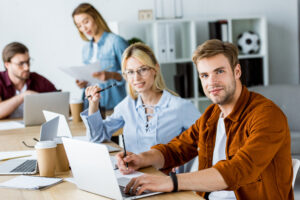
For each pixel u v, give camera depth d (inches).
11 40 172.6
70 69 117.3
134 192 50.8
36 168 63.4
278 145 53.8
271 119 54.9
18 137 95.3
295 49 203.6
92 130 86.6
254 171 51.5
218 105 65.3
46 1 174.4
